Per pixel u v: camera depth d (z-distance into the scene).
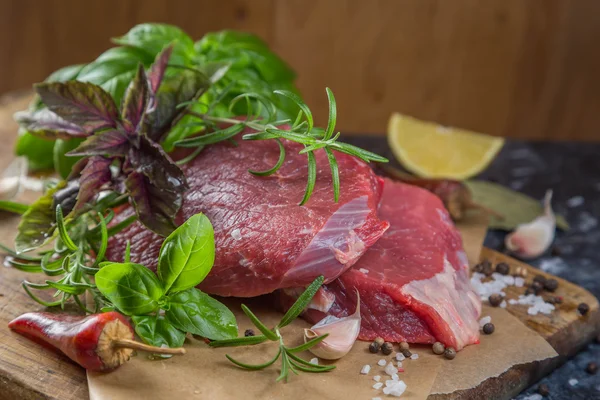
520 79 0.96
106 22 0.92
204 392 0.47
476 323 0.52
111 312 0.47
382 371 0.49
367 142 0.78
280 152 0.53
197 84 0.56
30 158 0.67
